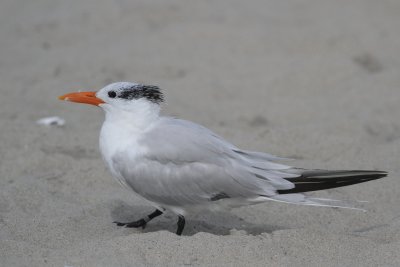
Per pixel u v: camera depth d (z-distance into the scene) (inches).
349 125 535.8
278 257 314.3
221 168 331.9
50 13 847.1
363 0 879.1
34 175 442.0
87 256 313.4
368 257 319.6
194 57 691.4
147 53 701.3
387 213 389.1
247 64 676.1
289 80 641.6
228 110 585.3
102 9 831.1
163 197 339.6
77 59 692.1
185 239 322.3
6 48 740.7
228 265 307.9
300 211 392.2
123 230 358.0
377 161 462.0
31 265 309.0
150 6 826.8
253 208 398.3
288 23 784.9
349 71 659.4
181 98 605.6
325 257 319.3
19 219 366.6
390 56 702.5
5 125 518.6
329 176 329.7
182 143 334.3
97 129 527.8
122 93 344.8
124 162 340.2
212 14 808.3
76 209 383.9
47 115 559.2
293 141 494.3
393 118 561.3
